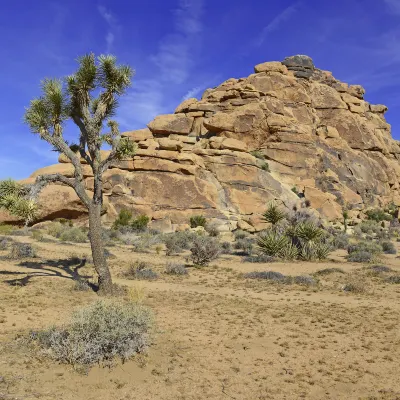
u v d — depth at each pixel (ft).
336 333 27.30
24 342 22.02
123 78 41.24
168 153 160.15
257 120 203.00
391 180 244.42
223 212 157.28
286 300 39.29
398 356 22.67
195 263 66.33
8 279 44.24
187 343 23.85
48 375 18.12
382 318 31.91
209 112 216.95
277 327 28.50
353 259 77.87
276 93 221.46
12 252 64.39
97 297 36.32
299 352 23.13
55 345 20.42
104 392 16.96
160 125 205.36
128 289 38.09
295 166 199.62
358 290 44.39
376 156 244.22
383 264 73.87
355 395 17.53
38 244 87.10
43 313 29.58
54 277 47.34
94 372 18.67
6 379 17.34
